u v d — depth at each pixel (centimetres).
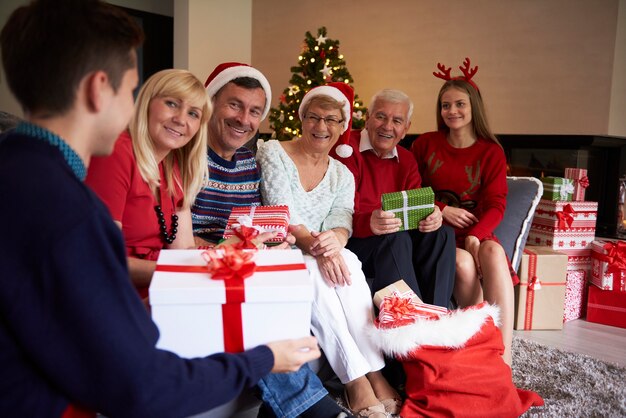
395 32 503
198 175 158
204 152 158
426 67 483
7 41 76
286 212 173
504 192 248
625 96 381
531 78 414
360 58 533
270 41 612
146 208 143
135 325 74
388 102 233
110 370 71
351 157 240
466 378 162
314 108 203
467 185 255
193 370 81
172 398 77
